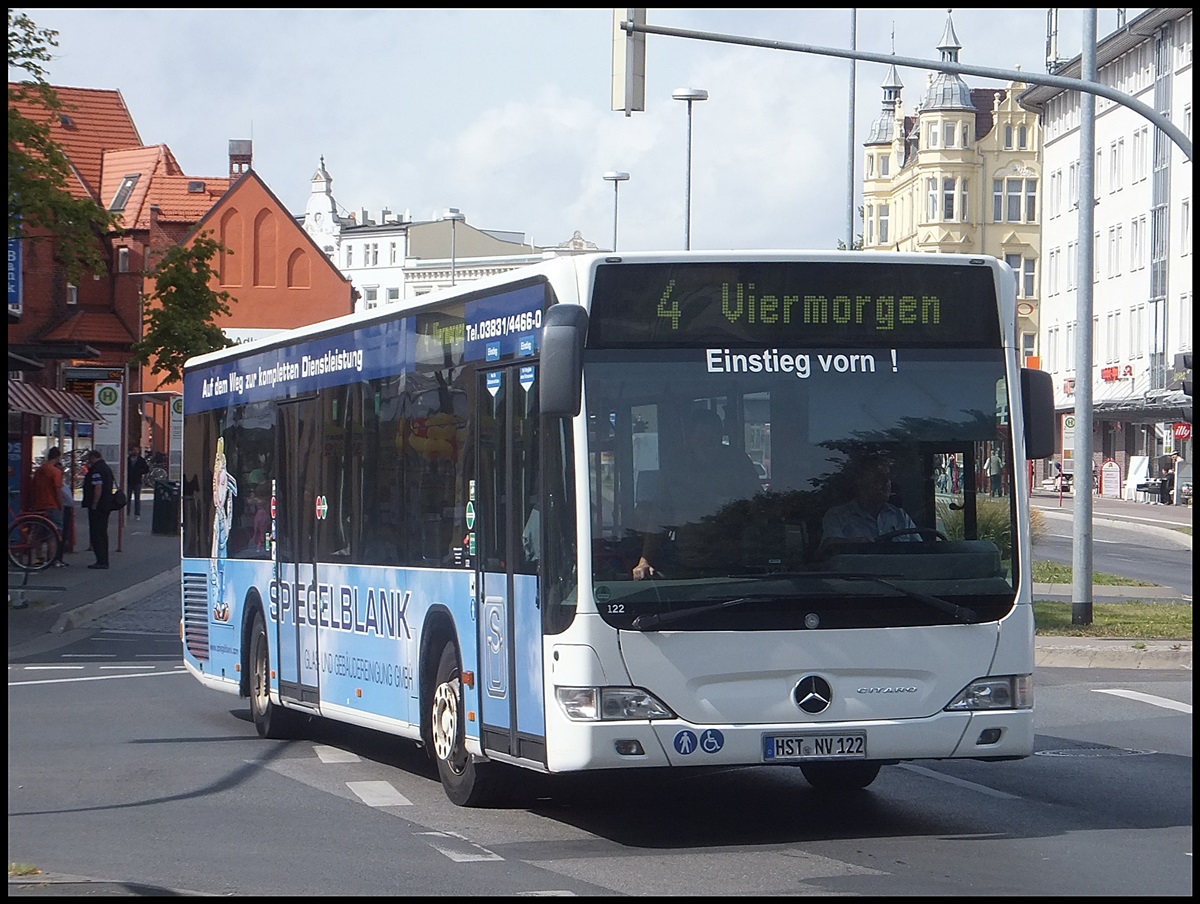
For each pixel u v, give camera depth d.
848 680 9.93
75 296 84.75
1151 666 21.31
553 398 9.49
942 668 10.05
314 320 91.88
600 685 9.69
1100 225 87.19
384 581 12.87
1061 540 51.97
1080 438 24.44
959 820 10.89
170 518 48.62
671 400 9.96
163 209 90.12
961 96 103.94
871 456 10.12
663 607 9.76
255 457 16.14
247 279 91.12
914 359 10.27
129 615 29.50
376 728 13.08
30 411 40.41
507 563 10.64
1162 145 78.12
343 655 13.77
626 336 9.98
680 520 9.86
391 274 156.00
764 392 10.07
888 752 9.92
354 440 13.59
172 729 16.16
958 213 103.88
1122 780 12.64
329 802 11.77
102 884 8.03
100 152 94.12
